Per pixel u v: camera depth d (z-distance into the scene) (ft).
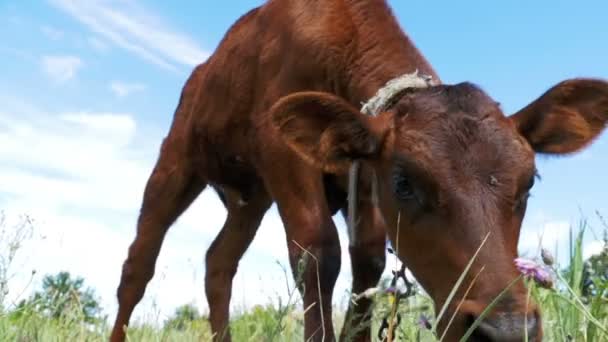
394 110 4.25
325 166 4.27
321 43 5.34
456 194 3.68
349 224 4.71
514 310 3.34
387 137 4.13
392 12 5.46
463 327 3.45
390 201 4.06
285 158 5.15
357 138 4.19
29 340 5.02
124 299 6.77
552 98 4.18
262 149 5.41
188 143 6.47
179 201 6.76
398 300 3.34
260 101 5.59
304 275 4.83
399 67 5.10
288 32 5.49
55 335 5.29
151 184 6.83
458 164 3.74
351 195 4.67
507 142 3.79
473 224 3.59
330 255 4.88
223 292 6.81
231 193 6.42
